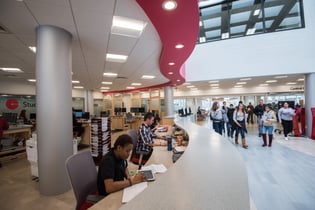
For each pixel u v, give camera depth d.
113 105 12.08
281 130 7.70
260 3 6.56
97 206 1.10
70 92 2.67
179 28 2.37
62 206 2.25
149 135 2.93
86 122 6.03
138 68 5.26
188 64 7.47
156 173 1.63
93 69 5.29
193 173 0.95
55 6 2.04
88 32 2.76
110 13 2.23
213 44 7.15
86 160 1.62
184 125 3.35
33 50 3.53
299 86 10.61
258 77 6.92
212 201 0.67
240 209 0.62
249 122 10.85
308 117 6.14
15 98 8.36
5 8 2.06
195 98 13.97
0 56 3.92
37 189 2.72
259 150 4.71
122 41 3.14
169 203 0.67
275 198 2.38
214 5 6.96
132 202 0.68
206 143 1.72
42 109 2.40
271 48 6.40
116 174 1.53
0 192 2.64
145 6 1.84
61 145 2.47
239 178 0.88
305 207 2.18
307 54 6.02
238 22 6.84
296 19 6.24
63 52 2.59
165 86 8.57
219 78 7.05
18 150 4.46
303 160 3.87
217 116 6.01
